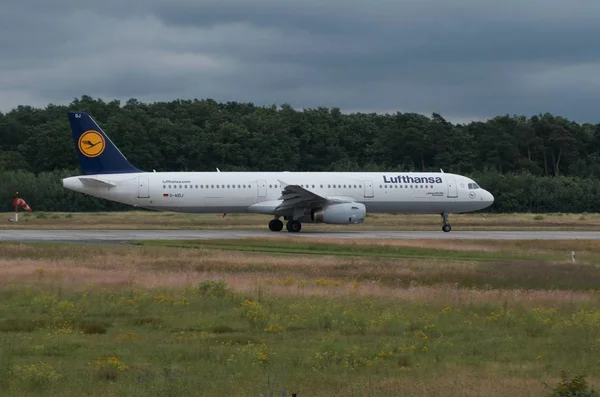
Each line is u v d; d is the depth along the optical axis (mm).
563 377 51750
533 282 101000
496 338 67750
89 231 193125
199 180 191750
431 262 123562
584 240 175750
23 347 60500
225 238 167125
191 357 58500
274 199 193875
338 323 72250
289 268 111562
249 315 74125
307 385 50938
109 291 87875
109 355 58844
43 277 97188
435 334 69188
